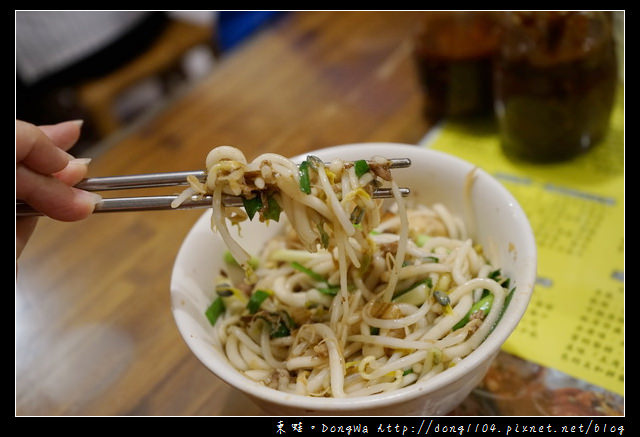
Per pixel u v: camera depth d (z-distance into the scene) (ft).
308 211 0.92
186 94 1.87
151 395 1.15
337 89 1.79
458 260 1.04
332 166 0.91
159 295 1.32
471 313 0.97
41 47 2.28
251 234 1.17
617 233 1.28
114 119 2.41
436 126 1.63
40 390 1.18
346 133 1.64
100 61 2.43
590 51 1.28
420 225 1.13
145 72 2.44
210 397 1.13
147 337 1.24
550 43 1.29
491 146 1.55
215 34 2.68
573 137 1.41
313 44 1.98
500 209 1.03
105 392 1.16
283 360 1.04
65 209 0.92
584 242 1.27
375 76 1.81
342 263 0.95
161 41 2.57
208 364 0.87
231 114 1.75
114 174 1.59
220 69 1.95
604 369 1.06
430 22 1.55
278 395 0.82
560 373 1.06
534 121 1.39
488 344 0.82
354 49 1.93
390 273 1.01
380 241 1.09
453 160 1.11
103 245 1.44
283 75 1.87
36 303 1.34
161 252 1.41
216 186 0.88
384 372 0.93
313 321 1.04
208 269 1.08
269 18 2.48
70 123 1.17
